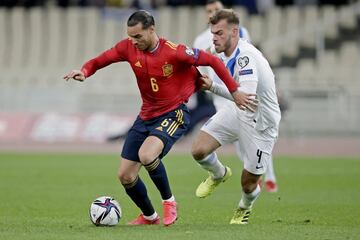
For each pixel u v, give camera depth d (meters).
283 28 110.38
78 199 45.22
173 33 110.75
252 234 29.73
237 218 34.94
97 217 32.25
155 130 31.83
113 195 47.31
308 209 40.62
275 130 34.22
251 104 32.00
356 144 91.88
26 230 31.22
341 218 36.91
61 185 53.03
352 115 96.25
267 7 111.88
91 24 113.19
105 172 62.31
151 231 30.58
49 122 95.81
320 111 96.38
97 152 83.12
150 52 31.55
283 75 97.69
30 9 115.56
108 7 112.94
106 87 104.69
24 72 111.50
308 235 29.70
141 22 30.86
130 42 32.19
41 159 74.62
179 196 46.78
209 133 35.22
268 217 37.50
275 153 83.31
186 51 31.44
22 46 113.94
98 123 94.50
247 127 33.97
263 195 47.34
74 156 78.19
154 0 111.25
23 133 95.31
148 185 53.59
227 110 35.16
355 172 63.16
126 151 32.56
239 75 32.72
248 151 34.25
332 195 47.38
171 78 31.80
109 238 28.48
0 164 69.31
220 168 36.12
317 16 110.69
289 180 57.03
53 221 35.41
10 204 42.72
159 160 31.80
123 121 94.12
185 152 83.75
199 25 110.62
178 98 32.25
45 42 113.81
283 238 28.77
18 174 60.53
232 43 33.00
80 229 31.38
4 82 110.19
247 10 110.94
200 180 56.59
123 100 97.75
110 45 112.12
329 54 107.69
